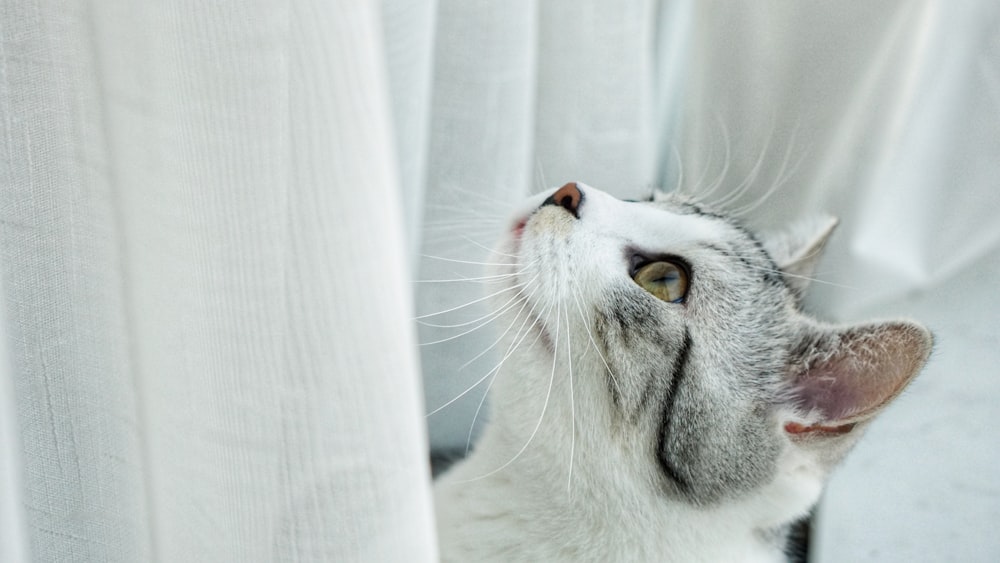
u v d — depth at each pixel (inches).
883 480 27.4
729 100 27.9
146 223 19.0
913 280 27.5
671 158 29.0
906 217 27.4
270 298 18.4
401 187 23.9
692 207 25.6
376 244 18.4
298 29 17.1
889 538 27.6
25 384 19.2
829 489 27.5
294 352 18.5
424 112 23.9
